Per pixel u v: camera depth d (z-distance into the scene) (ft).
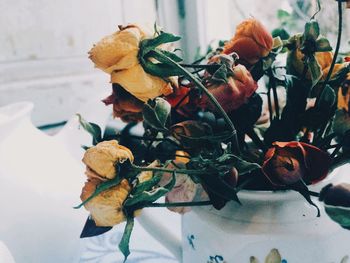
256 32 1.12
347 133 1.11
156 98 1.12
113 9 3.00
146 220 1.51
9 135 1.50
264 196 1.22
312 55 1.13
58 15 2.80
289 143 1.04
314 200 1.21
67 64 2.87
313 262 1.19
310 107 1.20
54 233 1.43
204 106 1.11
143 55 1.00
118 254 1.99
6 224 1.35
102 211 1.03
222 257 1.25
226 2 3.12
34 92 2.74
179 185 1.23
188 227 1.35
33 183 1.44
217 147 1.11
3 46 2.63
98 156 1.02
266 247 1.19
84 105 1.77
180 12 3.11
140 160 1.23
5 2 2.60
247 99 1.13
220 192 1.09
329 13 2.19
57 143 1.69
